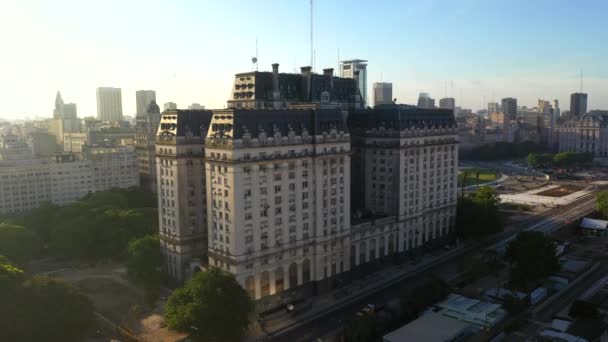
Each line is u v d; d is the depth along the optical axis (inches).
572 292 7199.8
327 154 7194.9
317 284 7263.8
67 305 5723.4
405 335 5447.8
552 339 5546.3
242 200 6314.0
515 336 5812.0
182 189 7470.5
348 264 7751.0
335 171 7386.8
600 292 7175.2
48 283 5900.6
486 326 5846.5
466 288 7357.3
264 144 6456.7
